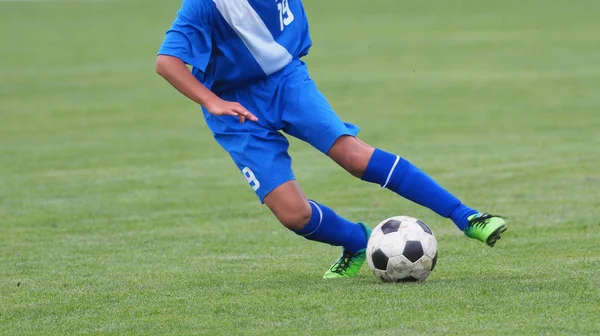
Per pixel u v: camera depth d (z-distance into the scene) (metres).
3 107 64.56
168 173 39.94
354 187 35.56
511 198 31.64
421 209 30.77
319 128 19.00
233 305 17.36
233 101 19.89
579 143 44.53
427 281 19.00
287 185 19.28
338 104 62.19
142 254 24.42
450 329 14.96
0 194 35.50
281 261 22.77
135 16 142.62
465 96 64.12
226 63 19.55
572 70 76.19
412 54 90.38
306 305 17.03
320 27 117.88
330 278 20.06
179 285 19.73
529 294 17.19
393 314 16.08
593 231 25.28
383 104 61.84
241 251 24.55
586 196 31.47
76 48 102.75
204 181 37.84
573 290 17.44
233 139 19.62
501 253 22.56
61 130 54.28
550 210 29.09
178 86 18.92
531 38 99.75
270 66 19.44
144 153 45.75
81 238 27.27
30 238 27.38
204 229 28.31
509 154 41.84
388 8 143.62
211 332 15.50
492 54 88.56
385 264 18.73
